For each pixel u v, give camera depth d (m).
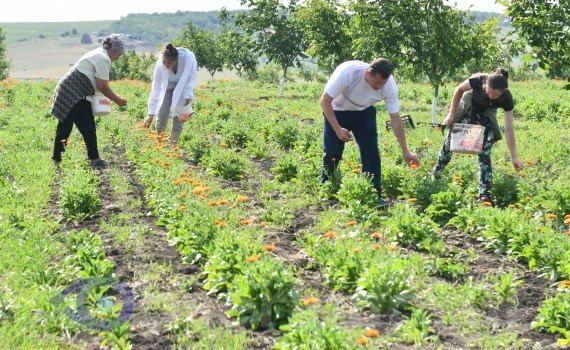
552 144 15.22
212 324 5.03
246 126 15.78
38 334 4.74
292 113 22.48
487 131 9.28
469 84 9.27
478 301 5.56
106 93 11.23
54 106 11.06
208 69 52.78
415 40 22.48
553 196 8.58
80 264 6.14
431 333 4.96
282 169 10.59
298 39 38.78
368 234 7.41
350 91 8.59
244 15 39.81
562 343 4.79
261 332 4.90
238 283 5.19
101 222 7.79
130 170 11.55
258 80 59.94
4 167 10.72
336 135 9.19
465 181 10.13
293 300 5.10
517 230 7.00
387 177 9.92
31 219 7.69
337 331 4.32
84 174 9.71
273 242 7.23
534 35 12.74
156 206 8.38
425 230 7.20
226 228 6.65
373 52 23.03
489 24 22.59
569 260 6.11
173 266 6.38
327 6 32.81
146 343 4.71
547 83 43.34
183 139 13.63
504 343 4.79
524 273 6.47
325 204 9.02
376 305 5.31
